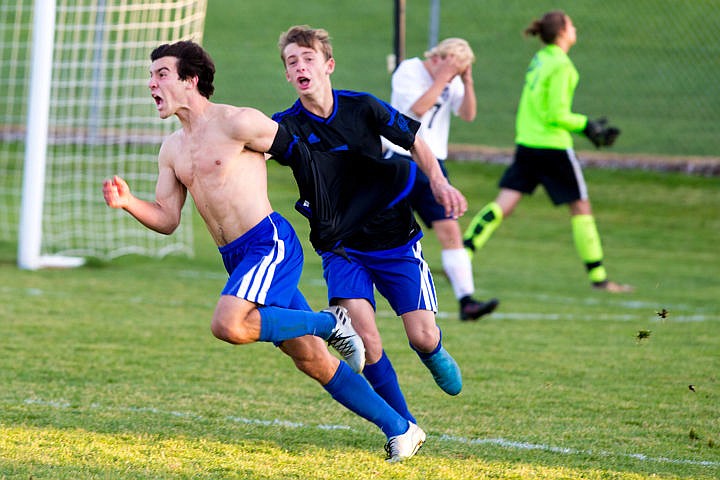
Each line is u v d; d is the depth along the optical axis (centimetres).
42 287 3081
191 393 1888
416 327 1630
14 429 1566
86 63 3984
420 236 1678
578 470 1446
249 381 2006
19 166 5512
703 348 2423
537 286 3356
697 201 4888
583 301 3092
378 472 1405
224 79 7794
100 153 5138
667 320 2794
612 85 7506
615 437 1648
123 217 4544
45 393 1841
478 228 3247
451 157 5516
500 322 2745
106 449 1471
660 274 3622
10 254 3788
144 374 2034
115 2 4469
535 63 3281
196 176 1437
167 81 1411
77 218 4444
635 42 8344
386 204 1562
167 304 2877
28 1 8988
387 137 1600
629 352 2369
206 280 3347
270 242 1434
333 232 1523
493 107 7100
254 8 10038
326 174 1507
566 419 1764
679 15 8731
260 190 1452
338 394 1504
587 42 8419
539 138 3228
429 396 1927
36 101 3391
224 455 1468
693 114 6812
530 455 1528
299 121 1602
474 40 8744
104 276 3372
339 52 8656
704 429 1709
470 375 2109
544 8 9300
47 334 2403
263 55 8556
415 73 2562
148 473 1351
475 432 1670
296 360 1490
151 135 5081
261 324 1387
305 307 1526
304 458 1473
